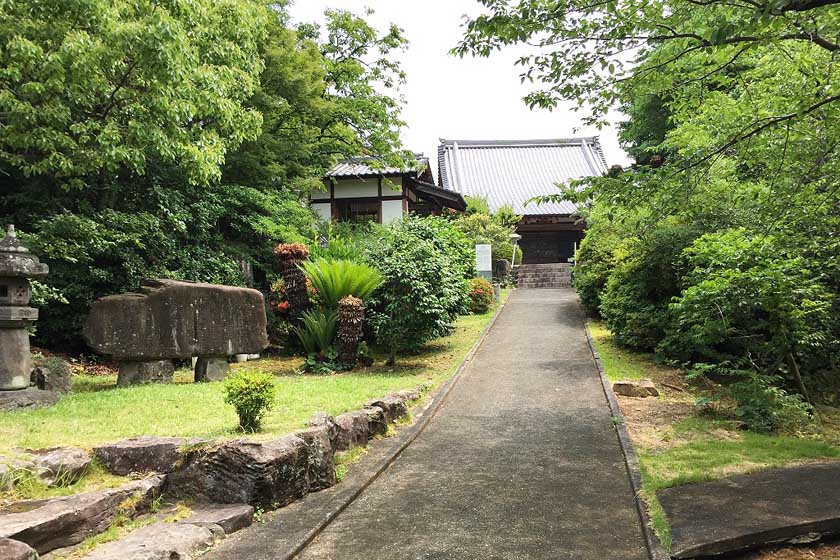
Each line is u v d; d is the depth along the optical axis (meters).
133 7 8.32
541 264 30.83
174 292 9.07
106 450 4.86
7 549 3.14
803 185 6.64
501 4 5.50
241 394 5.38
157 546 3.75
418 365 11.45
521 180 36.47
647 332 11.52
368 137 19.12
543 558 4.00
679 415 7.96
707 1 5.45
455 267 13.57
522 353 12.48
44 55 7.63
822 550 4.20
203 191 13.53
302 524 4.46
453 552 4.10
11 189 11.71
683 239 11.24
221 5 10.02
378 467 5.86
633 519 4.67
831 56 6.15
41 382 7.80
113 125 8.54
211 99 8.86
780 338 8.51
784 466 5.78
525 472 5.81
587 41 5.86
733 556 4.08
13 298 6.75
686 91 6.90
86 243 10.24
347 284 11.77
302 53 15.38
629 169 6.58
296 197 16.08
